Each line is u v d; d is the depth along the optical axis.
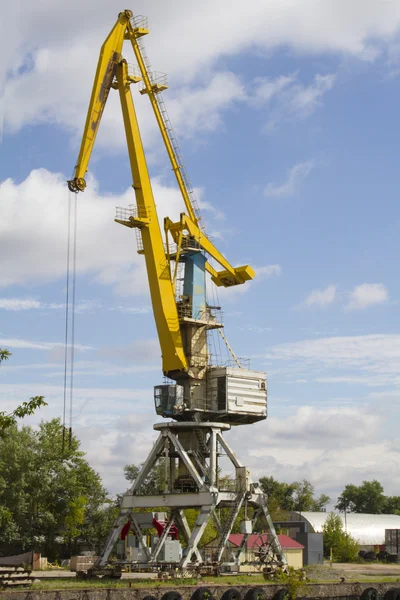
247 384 61.50
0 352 30.83
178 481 59.47
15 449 85.00
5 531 81.56
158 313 59.25
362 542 125.62
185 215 60.81
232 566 56.19
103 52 58.41
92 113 57.53
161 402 59.56
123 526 58.38
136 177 58.97
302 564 81.62
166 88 61.38
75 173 56.50
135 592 42.31
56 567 73.88
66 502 87.19
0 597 37.84
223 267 63.41
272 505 139.75
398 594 52.62
